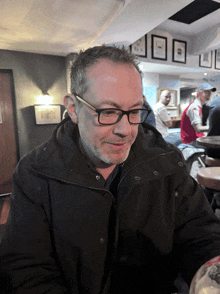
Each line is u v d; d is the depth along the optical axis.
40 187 0.71
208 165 2.48
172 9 2.55
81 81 0.56
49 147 0.72
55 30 2.96
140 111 0.59
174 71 5.53
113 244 0.73
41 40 3.28
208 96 3.32
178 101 6.36
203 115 5.04
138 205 0.77
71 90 0.62
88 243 0.72
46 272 0.72
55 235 0.72
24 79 3.82
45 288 0.66
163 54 4.61
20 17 2.57
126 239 0.79
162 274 0.82
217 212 2.49
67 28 2.91
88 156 0.73
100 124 0.55
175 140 4.71
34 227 0.71
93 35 3.19
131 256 0.80
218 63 5.64
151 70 5.34
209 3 3.45
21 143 3.90
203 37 4.66
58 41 3.34
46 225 0.74
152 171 0.72
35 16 2.56
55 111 4.09
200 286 0.41
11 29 2.88
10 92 3.75
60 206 0.70
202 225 0.78
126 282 0.80
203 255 0.71
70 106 0.65
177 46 4.80
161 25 4.34
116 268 0.79
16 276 0.65
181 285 0.77
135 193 0.75
